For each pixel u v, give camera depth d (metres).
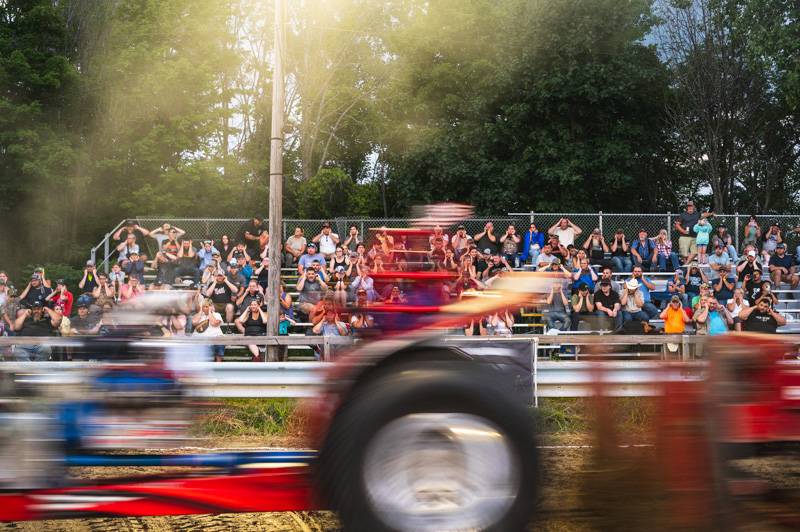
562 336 8.69
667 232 19.61
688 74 30.22
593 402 4.29
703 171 31.00
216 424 8.24
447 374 3.40
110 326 4.41
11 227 31.02
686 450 3.86
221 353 12.08
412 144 32.66
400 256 4.06
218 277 15.22
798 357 3.97
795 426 3.85
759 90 30.36
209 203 34.12
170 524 4.88
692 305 15.14
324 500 3.46
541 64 28.41
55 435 4.03
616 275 17.86
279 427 8.55
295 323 14.27
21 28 32.94
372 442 3.29
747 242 19.42
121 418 4.14
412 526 3.29
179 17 35.94
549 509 4.27
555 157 28.16
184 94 34.25
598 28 27.98
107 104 33.09
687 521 3.83
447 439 3.33
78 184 30.58
